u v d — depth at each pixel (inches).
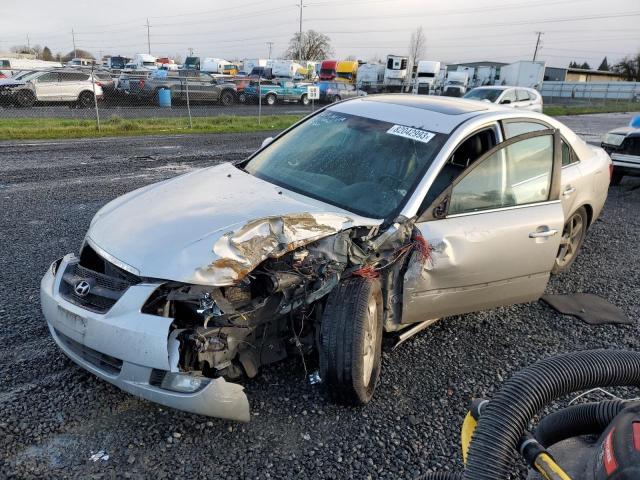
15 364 129.6
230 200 133.5
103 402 117.9
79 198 289.1
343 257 120.9
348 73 1567.4
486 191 146.3
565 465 56.9
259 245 110.7
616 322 176.6
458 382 137.1
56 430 108.7
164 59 2345.0
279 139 179.0
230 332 109.4
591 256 242.8
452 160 154.7
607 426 54.6
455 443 114.8
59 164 389.7
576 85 1925.4
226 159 441.1
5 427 108.3
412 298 132.9
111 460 102.1
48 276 124.0
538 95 746.8
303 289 115.7
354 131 163.5
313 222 119.1
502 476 53.4
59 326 112.7
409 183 139.7
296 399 124.0
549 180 165.0
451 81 1425.9
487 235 139.3
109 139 549.6
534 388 57.2
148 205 132.8
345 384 115.3
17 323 148.9
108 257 113.7
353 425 117.6
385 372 138.9
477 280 141.4
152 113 861.2
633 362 60.9
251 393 124.8
